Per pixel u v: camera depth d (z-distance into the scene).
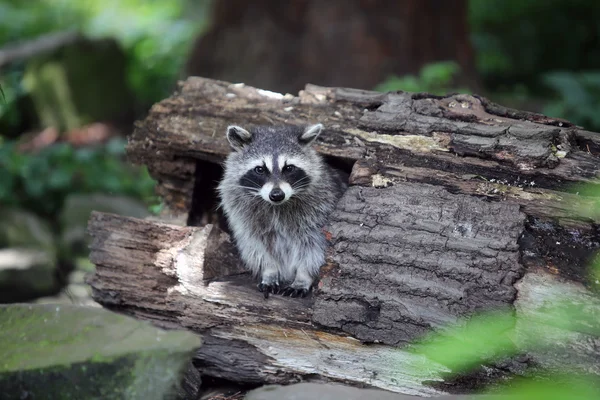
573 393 2.30
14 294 7.16
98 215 5.09
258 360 4.62
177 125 5.40
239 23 10.68
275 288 4.86
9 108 11.59
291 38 10.41
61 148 10.04
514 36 13.99
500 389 4.07
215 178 5.96
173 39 14.21
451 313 4.12
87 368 3.61
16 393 3.64
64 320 4.01
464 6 10.48
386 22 10.05
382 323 4.24
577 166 4.48
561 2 13.54
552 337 3.97
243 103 5.48
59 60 12.16
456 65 10.13
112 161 10.29
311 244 5.16
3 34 14.60
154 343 3.67
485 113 4.96
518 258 4.21
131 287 4.94
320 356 4.47
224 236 5.14
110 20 16.14
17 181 9.76
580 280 4.12
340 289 4.35
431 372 4.19
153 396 3.63
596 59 13.74
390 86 8.75
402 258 4.32
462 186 4.61
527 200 4.45
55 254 8.25
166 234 4.93
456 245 4.29
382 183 4.71
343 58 10.08
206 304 4.70
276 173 5.01
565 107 10.45
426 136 4.86
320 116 5.28
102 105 12.53
